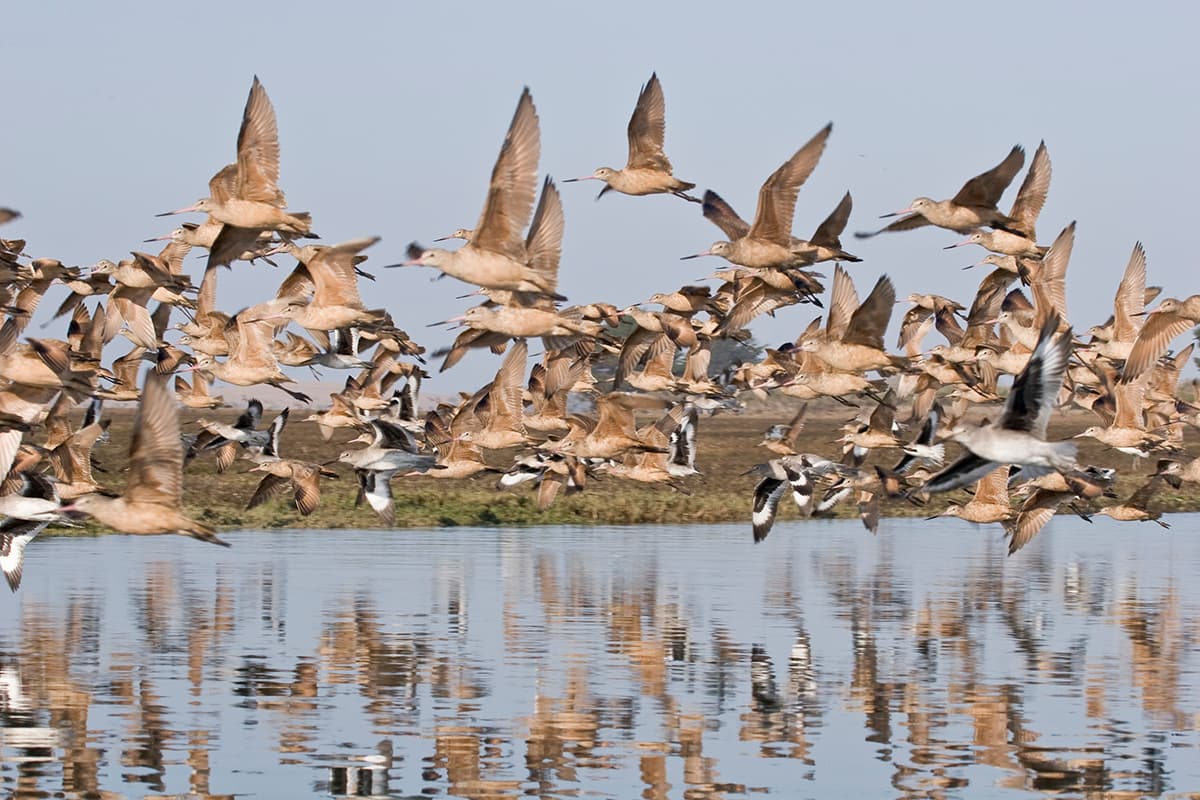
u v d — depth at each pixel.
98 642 30.23
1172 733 23.70
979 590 38.97
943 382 37.50
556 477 40.12
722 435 98.12
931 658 29.50
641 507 58.91
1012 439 19.33
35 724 23.86
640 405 34.00
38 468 33.50
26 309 36.03
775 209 29.81
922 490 20.34
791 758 22.36
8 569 26.80
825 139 29.28
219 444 37.94
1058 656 29.73
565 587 38.59
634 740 23.28
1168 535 54.28
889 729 24.02
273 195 28.38
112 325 36.78
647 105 30.98
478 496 59.38
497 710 24.95
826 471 36.81
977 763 22.09
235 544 47.53
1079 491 29.95
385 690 26.31
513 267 26.31
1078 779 21.33
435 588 38.06
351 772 21.50
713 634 31.89
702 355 40.06
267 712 24.72
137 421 21.34
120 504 21.80
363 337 41.19
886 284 30.09
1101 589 39.22
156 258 36.69
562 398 42.34
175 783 20.98
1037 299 33.44
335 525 53.22
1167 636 32.03
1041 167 32.53
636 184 31.02
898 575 41.81
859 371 31.31
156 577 39.50
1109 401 38.03
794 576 41.38
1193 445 78.56
